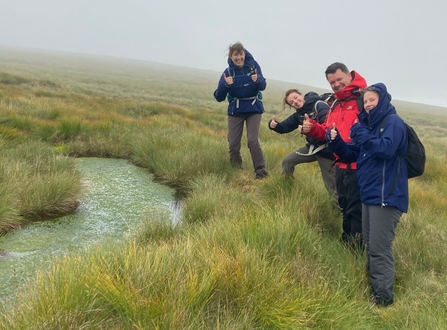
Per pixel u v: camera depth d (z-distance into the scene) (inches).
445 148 721.0
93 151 324.8
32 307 89.2
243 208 175.6
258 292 102.6
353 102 150.9
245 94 248.5
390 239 124.3
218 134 444.5
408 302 119.6
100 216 194.4
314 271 123.4
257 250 121.4
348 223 162.2
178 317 86.8
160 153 298.2
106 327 87.7
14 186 184.9
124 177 268.2
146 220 170.4
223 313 98.3
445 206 250.8
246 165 288.5
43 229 171.9
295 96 188.5
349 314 106.4
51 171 231.3
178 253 117.2
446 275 138.2
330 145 141.0
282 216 152.6
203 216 184.2
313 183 215.6
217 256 113.8
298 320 96.7
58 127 355.6
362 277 130.2
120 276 104.0
